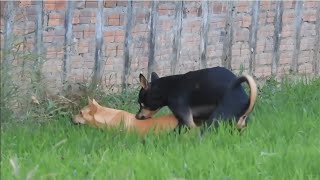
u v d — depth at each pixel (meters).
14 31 14.26
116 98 15.13
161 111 14.56
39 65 14.03
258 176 10.08
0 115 12.73
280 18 18.03
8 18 14.16
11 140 11.91
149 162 10.52
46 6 14.68
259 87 17.31
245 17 17.44
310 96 15.89
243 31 17.45
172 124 13.04
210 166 10.47
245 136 12.21
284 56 18.27
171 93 13.30
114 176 9.95
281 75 18.23
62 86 14.83
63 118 13.69
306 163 10.60
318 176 10.27
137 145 11.74
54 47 14.88
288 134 12.47
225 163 10.53
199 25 16.75
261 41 17.80
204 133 12.32
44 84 14.20
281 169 10.38
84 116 13.05
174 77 13.52
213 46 17.03
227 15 17.12
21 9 14.35
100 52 15.48
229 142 11.90
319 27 18.83
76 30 15.14
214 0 16.89
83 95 14.80
